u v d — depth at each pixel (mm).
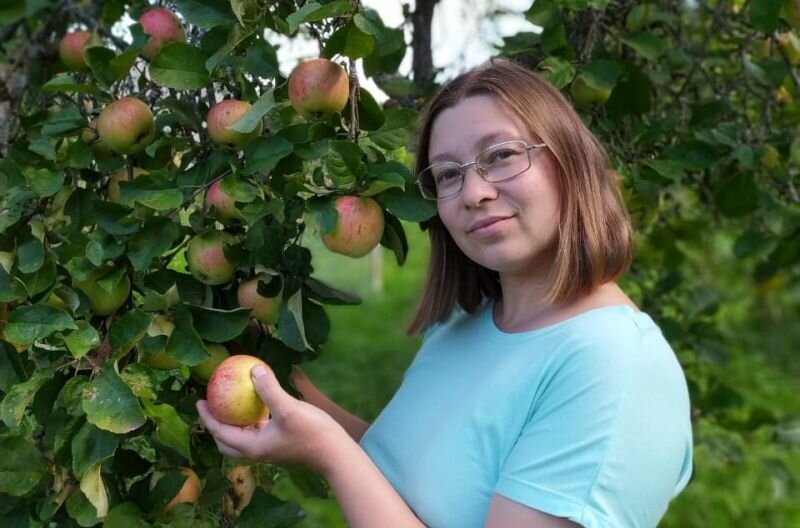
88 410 1095
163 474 1297
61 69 1983
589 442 1055
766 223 2100
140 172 1436
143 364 1191
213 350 1322
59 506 1220
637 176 1808
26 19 2154
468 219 1227
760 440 2672
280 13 1322
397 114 1363
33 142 1481
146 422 1252
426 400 1315
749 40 2057
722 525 3629
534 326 1236
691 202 2521
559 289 1192
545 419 1109
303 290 1339
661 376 1110
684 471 1210
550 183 1211
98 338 1171
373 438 1367
